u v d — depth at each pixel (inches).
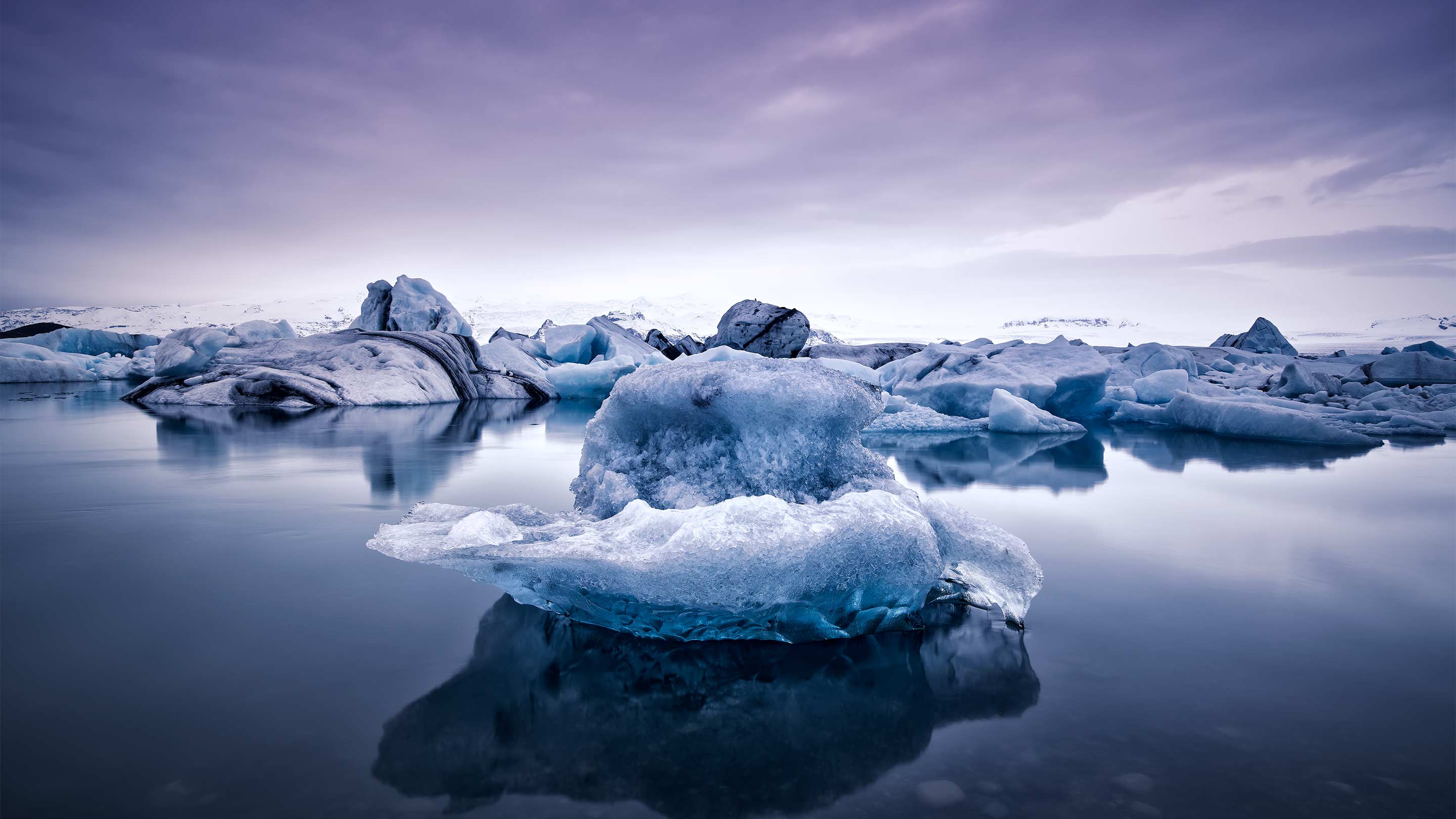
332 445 291.1
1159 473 246.4
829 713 69.3
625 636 89.4
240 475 212.1
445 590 104.0
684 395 111.3
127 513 156.3
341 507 164.7
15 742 60.3
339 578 108.9
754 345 970.1
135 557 120.2
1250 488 212.2
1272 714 68.2
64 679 73.0
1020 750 61.6
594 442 127.3
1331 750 61.4
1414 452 311.7
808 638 89.9
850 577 88.3
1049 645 87.2
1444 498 194.2
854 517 88.9
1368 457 293.9
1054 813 52.2
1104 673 78.6
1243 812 52.2
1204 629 92.2
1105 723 66.8
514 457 266.7
